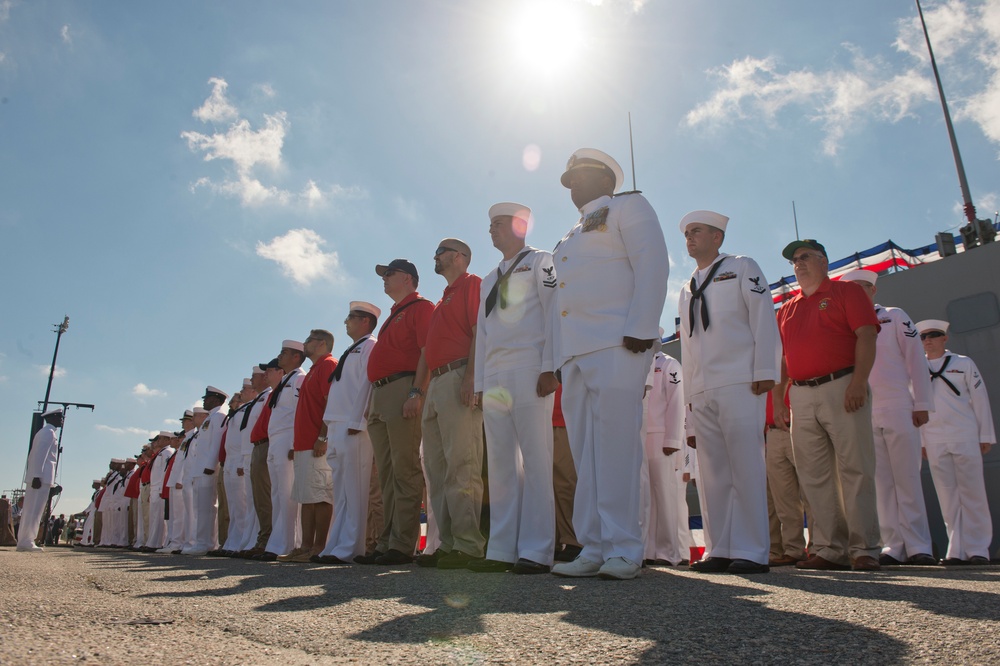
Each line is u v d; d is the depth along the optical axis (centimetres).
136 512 1555
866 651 144
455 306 471
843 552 450
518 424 404
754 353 401
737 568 370
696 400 424
